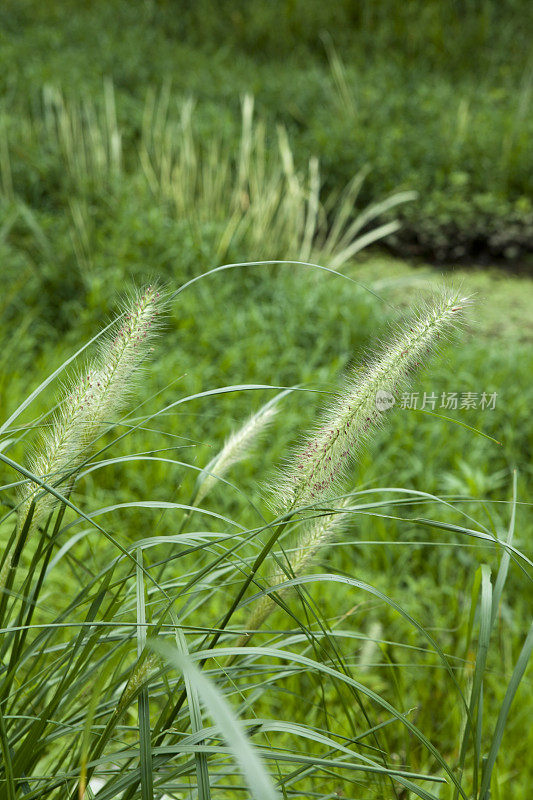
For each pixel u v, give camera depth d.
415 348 1.23
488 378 4.73
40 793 1.25
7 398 3.85
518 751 2.55
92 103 8.58
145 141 7.86
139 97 9.50
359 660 2.62
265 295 5.79
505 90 10.59
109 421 1.34
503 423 4.55
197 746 1.05
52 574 2.70
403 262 7.87
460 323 1.23
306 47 11.36
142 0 12.39
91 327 5.04
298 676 2.57
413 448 4.19
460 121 9.08
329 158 8.47
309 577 1.20
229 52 11.40
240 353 4.86
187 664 0.82
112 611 1.25
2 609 1.32
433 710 2.68
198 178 7.48
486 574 1.27
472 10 11.99
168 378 4.42
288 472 1.35
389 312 5.36
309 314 5.42
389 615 3.02
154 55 10.55
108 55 10.19
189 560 3.06
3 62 9.51
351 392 1.28
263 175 7.57
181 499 3.60
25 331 5.06
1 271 5.38
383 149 8.66
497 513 3.79
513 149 8.93
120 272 5.38
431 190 8.46
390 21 11.77
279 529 1.19
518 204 8.18
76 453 1.30
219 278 5.73
